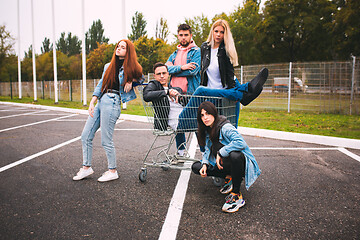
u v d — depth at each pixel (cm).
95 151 520
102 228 241
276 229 240
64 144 575
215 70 382
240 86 337
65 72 4912
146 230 238
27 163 437
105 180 356
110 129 354
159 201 298
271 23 2934
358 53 2475
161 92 328
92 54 4738
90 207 283
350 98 1068
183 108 337
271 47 3177
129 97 364
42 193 318
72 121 955
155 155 490
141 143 590
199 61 418
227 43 367
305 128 742
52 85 2456
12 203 291
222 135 288
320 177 373
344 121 869
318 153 498
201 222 253
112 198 305
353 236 228
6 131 741
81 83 2092
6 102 2047
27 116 1114
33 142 596
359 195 313
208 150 302
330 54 2856
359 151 514
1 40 3788
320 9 2833
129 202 295
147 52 3775
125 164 436
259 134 669
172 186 343
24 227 242
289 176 378
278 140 620
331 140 564
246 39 3588
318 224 249
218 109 333
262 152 506
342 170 402
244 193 321
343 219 258
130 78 346
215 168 297
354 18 2386
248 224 249
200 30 3972
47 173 389
